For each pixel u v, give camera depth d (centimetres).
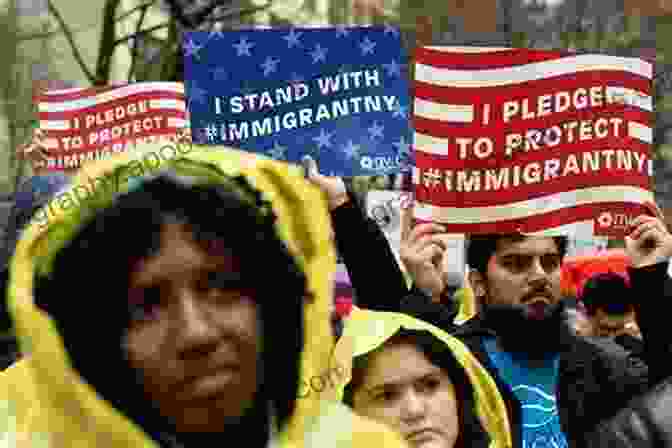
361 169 462
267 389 149
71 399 142
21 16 1873
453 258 734
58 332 141
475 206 450
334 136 461
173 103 623
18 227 403
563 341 432
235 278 143
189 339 139
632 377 430
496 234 444
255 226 146
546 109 458
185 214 142
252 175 151
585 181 457
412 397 291
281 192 155
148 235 141
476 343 396
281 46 459
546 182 455
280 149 459
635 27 1720
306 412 154
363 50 462
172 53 1424
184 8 1411
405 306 387
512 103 457
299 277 151
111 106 630
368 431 161
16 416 151
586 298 656
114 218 141
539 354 418
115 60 1873
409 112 466
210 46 455
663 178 1559
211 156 151
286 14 1902
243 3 1611
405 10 1898
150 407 141
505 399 383
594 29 1744
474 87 457
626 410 211
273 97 458
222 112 457
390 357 291
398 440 164
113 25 1476
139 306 141
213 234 142
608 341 445
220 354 141
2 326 328
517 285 428
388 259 388
